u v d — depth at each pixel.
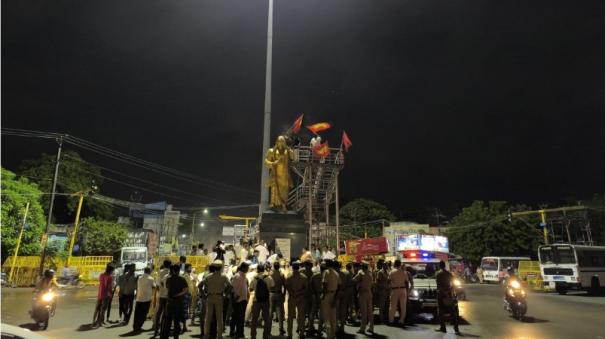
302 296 11.86
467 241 56.66
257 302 11.22
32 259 34.78
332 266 11.84
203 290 12.18
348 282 12.84
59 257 36.72
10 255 34.75
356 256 22.83
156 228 74.94
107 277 13.78
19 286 31.91
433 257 20.42
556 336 12.29
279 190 23.88
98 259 37.50
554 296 29.52
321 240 36.34
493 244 55.16
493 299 25.06
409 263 19.86
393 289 14.50
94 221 53.03
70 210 56.44
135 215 78.19
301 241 22.38
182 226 98.06
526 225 54.38
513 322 15.21
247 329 13.54
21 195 35.00
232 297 11.23
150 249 58.06
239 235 46.47
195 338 11.83
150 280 12.80
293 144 28.97
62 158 55.53
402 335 12.33
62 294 25.47
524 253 56.41
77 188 55.47
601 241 56.25
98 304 13.52
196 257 28.62
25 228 34.56
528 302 24.06
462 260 57.03
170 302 10.93
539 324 14.73
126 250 37.09
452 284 13.20
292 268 12.06
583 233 57.00
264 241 21.41
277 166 24.11
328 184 34.47
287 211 23.34
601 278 30.81
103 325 13.66
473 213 57.84
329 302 11.41
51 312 15.14
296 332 12.98
